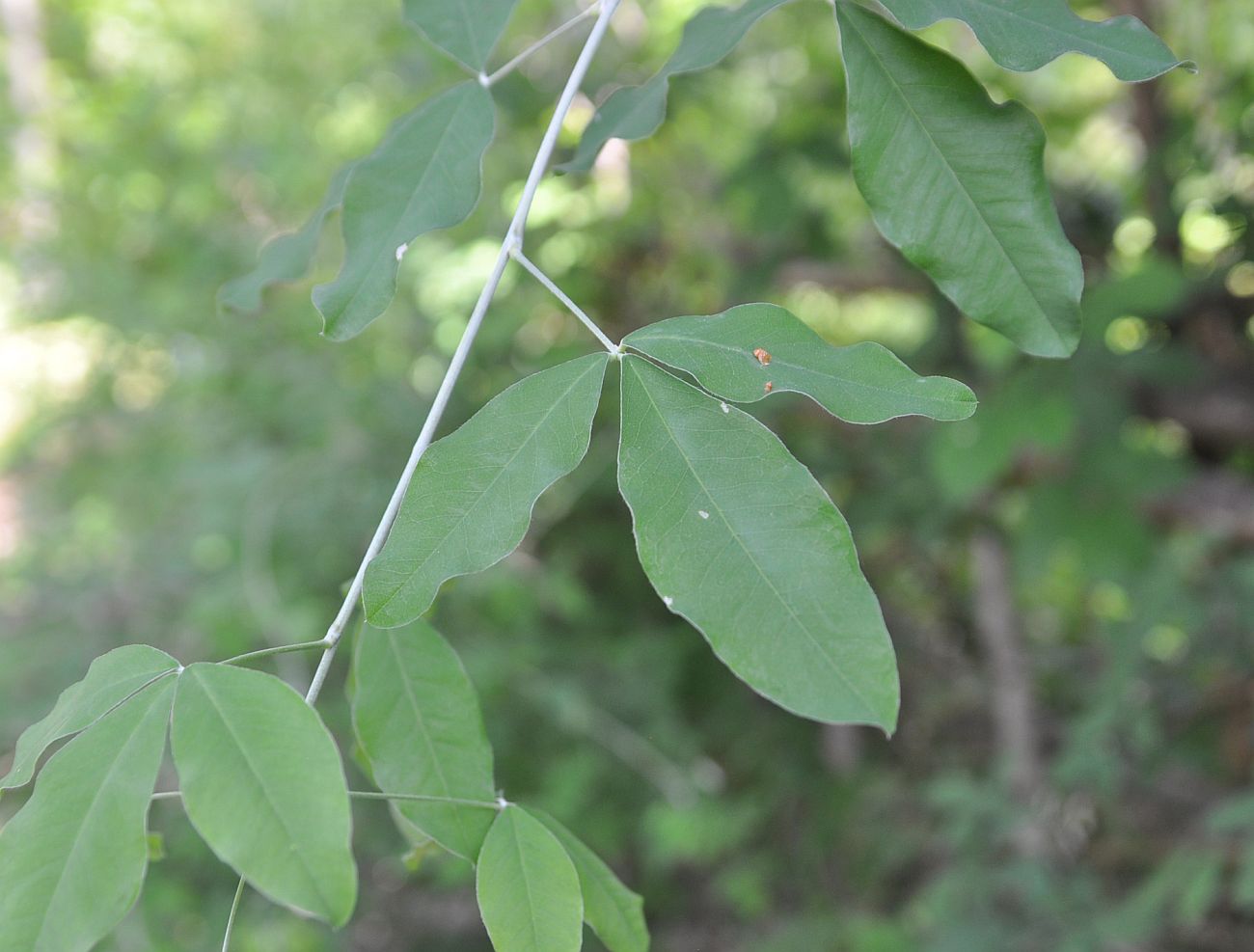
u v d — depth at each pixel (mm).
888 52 867
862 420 713
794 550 667
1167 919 2719
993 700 3463
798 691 631
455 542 723
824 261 3152
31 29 4602
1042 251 858
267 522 3227
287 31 4215
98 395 4684
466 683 917
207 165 4207
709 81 3025
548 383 766
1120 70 778
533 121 2963
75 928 630
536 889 785
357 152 3914
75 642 3523
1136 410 2752
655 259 3385
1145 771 2801
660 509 692
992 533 3215
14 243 4547
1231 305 2711
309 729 640
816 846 3475
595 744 3312
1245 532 2574
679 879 3811
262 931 3135
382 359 3684
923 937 3090
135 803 650
